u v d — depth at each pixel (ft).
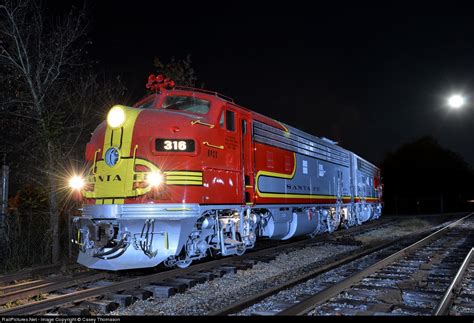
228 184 29.48
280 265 31.58
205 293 22.89
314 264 32.35
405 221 83.87
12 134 35.86
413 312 18.60
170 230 25.09
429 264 29.84
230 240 30.04
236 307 18.44
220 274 26.78
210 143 28.02
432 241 44.62
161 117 26.63
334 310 18.66
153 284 23.75
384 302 20.08
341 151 59.00
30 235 35.09
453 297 20.24
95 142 28.04
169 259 26.73
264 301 20.29
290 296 21.20
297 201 41.19
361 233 58.13
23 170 35.78
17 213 34.12
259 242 46.96
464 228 61.87
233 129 31.14
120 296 20.74
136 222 24.79
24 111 35.40
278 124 39.50
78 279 25.89
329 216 51.65
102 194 26.18
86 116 38.40
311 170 46.09
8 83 35.27
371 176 79.71
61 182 35.96
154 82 31.53
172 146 25.82
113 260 24.93
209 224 27.99
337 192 54.29
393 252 37.29
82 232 26.48
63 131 36.14
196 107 30.04
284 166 39.09
